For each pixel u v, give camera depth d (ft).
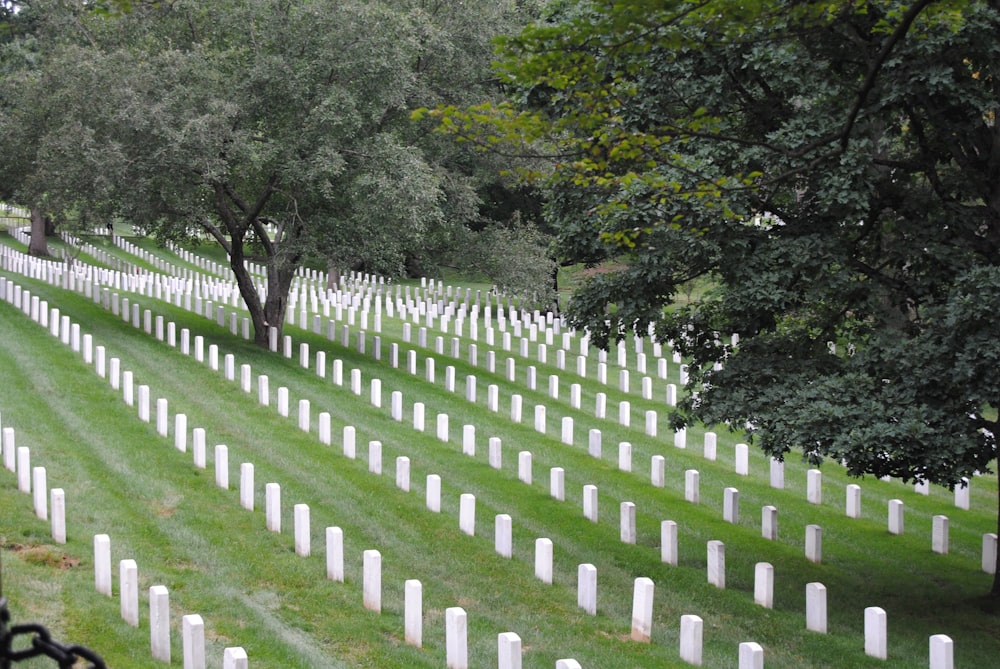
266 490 52.03
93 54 90.68
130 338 92.89
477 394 88.94
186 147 85.15
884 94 46.29
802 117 49.65
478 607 44.16
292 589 43.55
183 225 96.07
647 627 41.32
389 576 46.85
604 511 60.34
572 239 56.29
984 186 49.49
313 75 89.04
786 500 66.85
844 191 46.01
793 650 42.34
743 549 56.70
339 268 98.53
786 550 57.26
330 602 42.55
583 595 44.52
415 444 71.00
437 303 130.82
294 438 68.59
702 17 38.27
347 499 57.11
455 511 57.26
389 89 89.92
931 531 63.41
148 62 87.86
